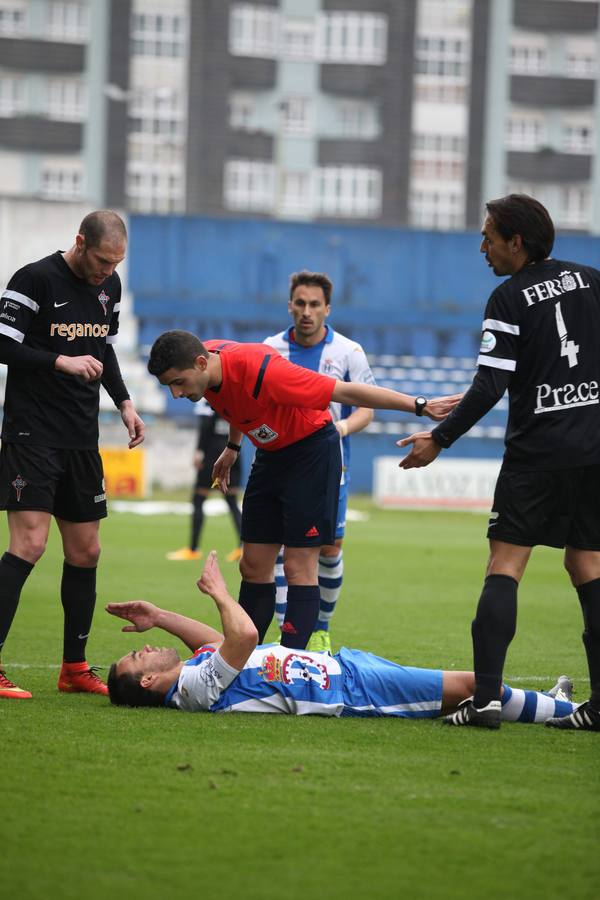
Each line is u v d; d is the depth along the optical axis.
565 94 195.00
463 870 12.01
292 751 16.55
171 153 191.12
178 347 19.75
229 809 13.80
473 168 195.25
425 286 127.94
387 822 13.44
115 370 22.98
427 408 20.09
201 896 11.27
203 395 20.59
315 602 21.52
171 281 126.81
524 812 13.89
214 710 19.16
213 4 188.62
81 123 189.00
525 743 17.50
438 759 16.33
